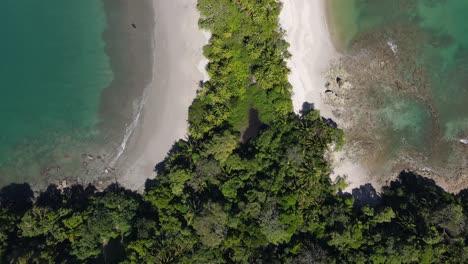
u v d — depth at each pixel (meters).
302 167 49.53
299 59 54.56
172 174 50.16
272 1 52.16
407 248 46.75
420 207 49.69
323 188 50.78
